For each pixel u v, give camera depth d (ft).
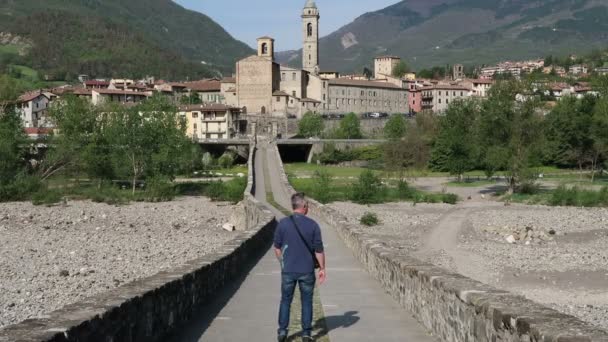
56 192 351.46
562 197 338.75
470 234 236.63
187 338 53.21
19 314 97.30
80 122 394.93
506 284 144.46
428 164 503.61
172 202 350.64
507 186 403.34
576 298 129.49
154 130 379.96
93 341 37.06
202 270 66.85
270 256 118.83
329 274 94.53
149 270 141.28
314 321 59.98
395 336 53.42
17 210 306.35
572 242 218.18
